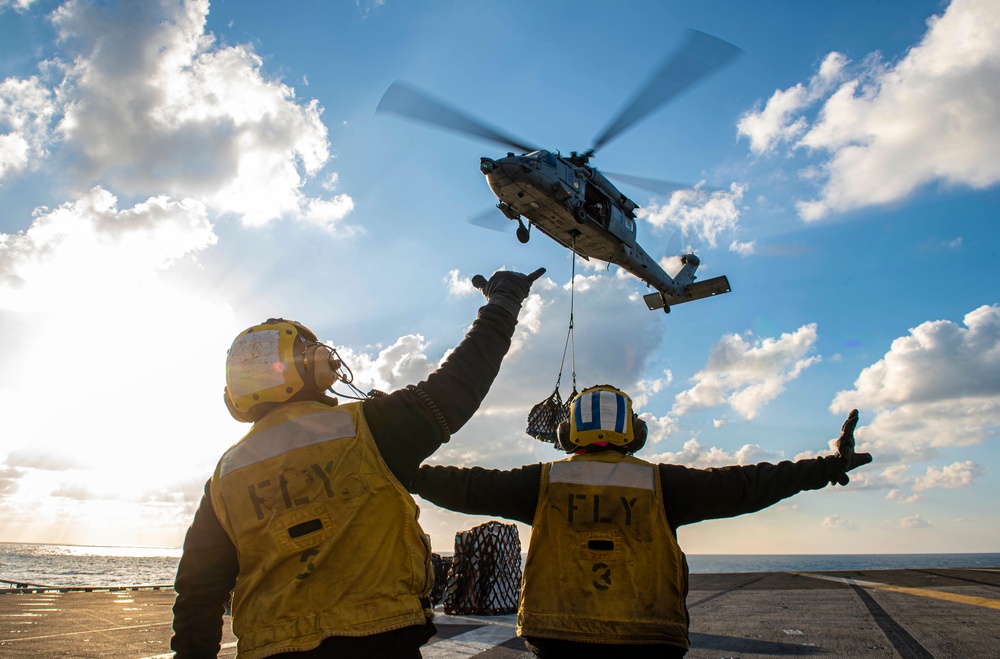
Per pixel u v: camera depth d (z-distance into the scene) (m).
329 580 1.68
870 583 9.88
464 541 8.13
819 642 5.41
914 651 5.02
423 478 2.89
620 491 2.71
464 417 1.94
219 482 1.90
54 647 5.32
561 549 2.70
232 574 1.94
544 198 11.22
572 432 2.96
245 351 2.00
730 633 5.88
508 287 2.17
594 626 2.54
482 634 6.27
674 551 2.64
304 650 1.59
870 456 2.84
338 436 1.82
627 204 13.30
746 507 2.69
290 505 1.75
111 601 9.05
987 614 6.66
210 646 1.88
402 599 1.69
